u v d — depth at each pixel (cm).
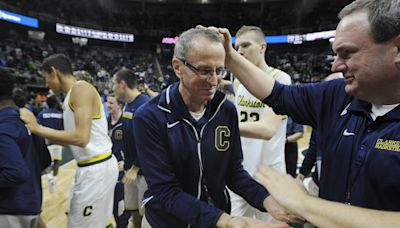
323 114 100
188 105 114
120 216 278
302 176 228
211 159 118
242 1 2112
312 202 71
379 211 64
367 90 76
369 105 85
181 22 2150
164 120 112
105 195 208
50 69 199
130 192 271
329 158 92
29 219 167
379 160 75
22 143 159
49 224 322
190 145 113
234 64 119
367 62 72
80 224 201
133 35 2081
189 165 115
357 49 73
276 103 115
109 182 211
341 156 87
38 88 1223
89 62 1927
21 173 149
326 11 1920
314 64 1870
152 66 2078
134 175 240
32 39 1738
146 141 114
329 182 91
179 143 112
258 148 197
